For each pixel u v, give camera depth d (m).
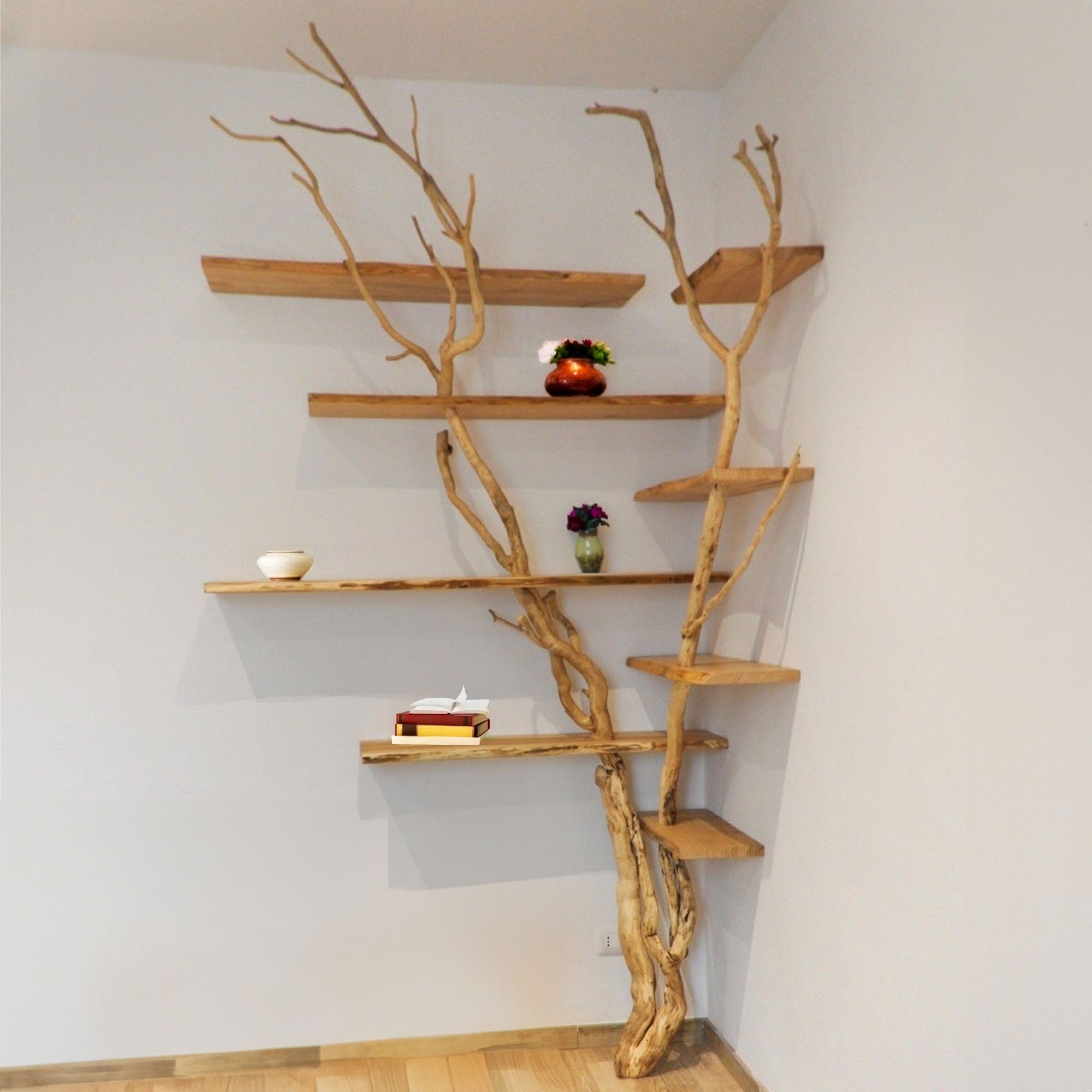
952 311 2.02
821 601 2.56
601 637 3.31
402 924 3.19
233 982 3.11
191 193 3.11
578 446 3.30
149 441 3.09
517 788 3.25
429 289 3.07
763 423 2.95
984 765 1.90
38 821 3.03
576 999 3.26
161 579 3.09
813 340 2.64
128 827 3.07
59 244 3.04
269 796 3.13
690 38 3.01
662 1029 3.03
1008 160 1.85
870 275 2.35
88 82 3.07
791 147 2.79
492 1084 2.99
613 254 3.31
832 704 2.49
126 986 3.06
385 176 3.20
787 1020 2.72
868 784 2.32
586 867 3.28
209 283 2.99
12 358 3.02
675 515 3.34
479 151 3.25
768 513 2.58
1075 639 1.67
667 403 3.03
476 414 3.13
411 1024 3.19
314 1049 3.14
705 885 3.33
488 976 3.23
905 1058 2.15
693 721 3.41
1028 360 1.79
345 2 2.79
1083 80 1.66
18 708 3.02
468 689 3.22
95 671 3.06
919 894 2.11
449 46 3.03
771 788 2.83
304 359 3.16
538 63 3.14
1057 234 1.72
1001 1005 1.84
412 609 3.21
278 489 3.15
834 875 2.46
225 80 3.13
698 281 2.78
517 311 3.28
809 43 2.68
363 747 2.98
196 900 3.10
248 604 3.13
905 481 2.19
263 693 3.13
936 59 2.08
